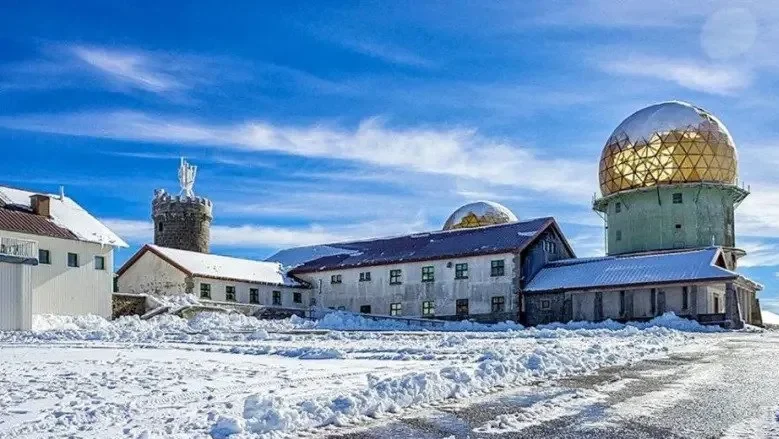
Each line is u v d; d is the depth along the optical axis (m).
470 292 51.84
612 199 60.56
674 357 18.17
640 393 11.42
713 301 45.56
